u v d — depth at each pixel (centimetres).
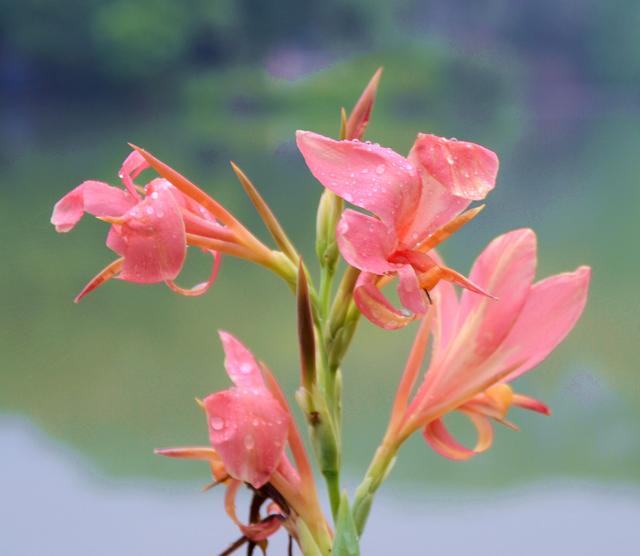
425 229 89
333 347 92
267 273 562
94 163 1003
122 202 89
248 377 89
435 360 95
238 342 90
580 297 94
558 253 570
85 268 582
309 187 824
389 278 92
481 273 95
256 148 1190
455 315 96
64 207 90
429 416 94
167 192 88
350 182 87
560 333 94
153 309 485
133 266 87
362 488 94
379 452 94
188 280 549
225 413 88
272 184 842
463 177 87
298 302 90
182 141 1283
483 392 95
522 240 94
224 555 93
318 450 92
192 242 92
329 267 93
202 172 909
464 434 297
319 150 87
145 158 91
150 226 87
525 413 341
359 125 94
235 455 88
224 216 92
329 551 92
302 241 551
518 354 94
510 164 1084
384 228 87
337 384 93
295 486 92
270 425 88
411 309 86
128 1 1961
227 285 530
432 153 87
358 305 88
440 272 87
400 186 87
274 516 93
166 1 1973
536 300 94
